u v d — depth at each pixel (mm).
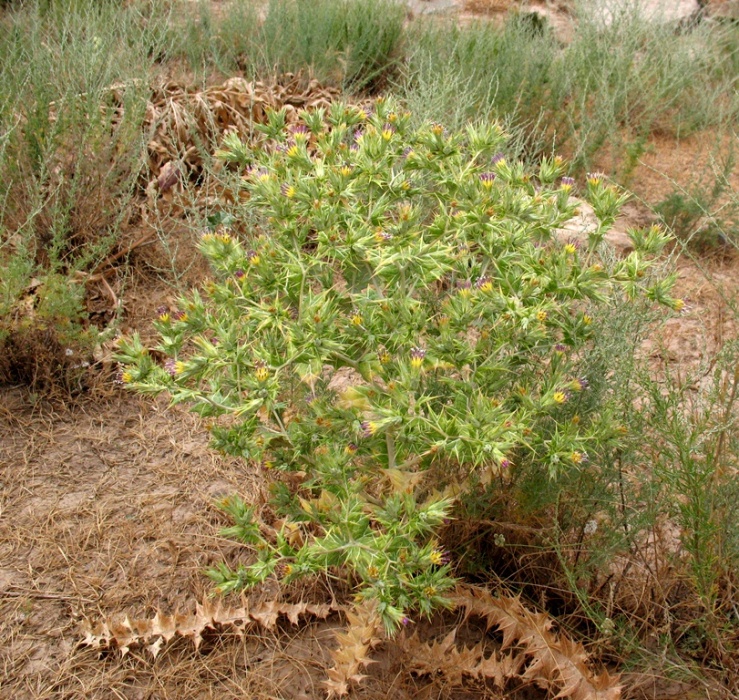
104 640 2336
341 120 2537
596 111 5527
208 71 5914
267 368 2027
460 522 2439
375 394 2146
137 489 2924
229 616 2367
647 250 2234
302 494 2670
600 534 2455
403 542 1978
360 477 2324
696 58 6676
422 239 2109
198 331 2154
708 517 2176
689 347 3551
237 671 2303
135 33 5082
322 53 6297
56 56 4359
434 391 2408
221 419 3213
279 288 2182
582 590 2354
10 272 3139
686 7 8031
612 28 6391
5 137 3523
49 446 3074
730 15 8211
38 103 3891
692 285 4184
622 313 2482
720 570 2244
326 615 2441
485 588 2422
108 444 3117
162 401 3352
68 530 2730
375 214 2213
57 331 3244
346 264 2203
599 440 2182
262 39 6578
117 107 4613
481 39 6238
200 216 4008
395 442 2250
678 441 2146
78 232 3807
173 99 4984
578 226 4164
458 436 1995
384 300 2072
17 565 2592
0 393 3275
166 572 2605
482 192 2197
